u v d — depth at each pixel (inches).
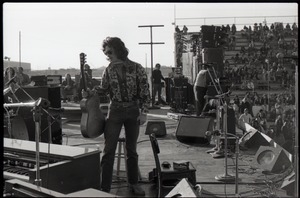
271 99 558.6
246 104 495.5
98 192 115.9
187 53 677.9
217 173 223.8
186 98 519.5
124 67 176.4
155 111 567.2
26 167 168.2
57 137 252.5
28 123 242.7
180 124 319.6
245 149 290.0
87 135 180.7
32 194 118.4
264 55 868.6
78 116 467.8
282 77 742.5
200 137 305.4
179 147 301.4
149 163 248.8
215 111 299.6
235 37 957.8
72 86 697.6
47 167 149.2
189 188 151.4
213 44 544.1
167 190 188.9
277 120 369.1
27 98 248.4
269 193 182.9
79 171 161.8
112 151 177.9
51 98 257.1
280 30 942.4
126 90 175.9
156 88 631.2
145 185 199.6
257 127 383.2
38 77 474.0
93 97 180.7
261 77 775.7
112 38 175.2
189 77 650.8
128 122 179.5
